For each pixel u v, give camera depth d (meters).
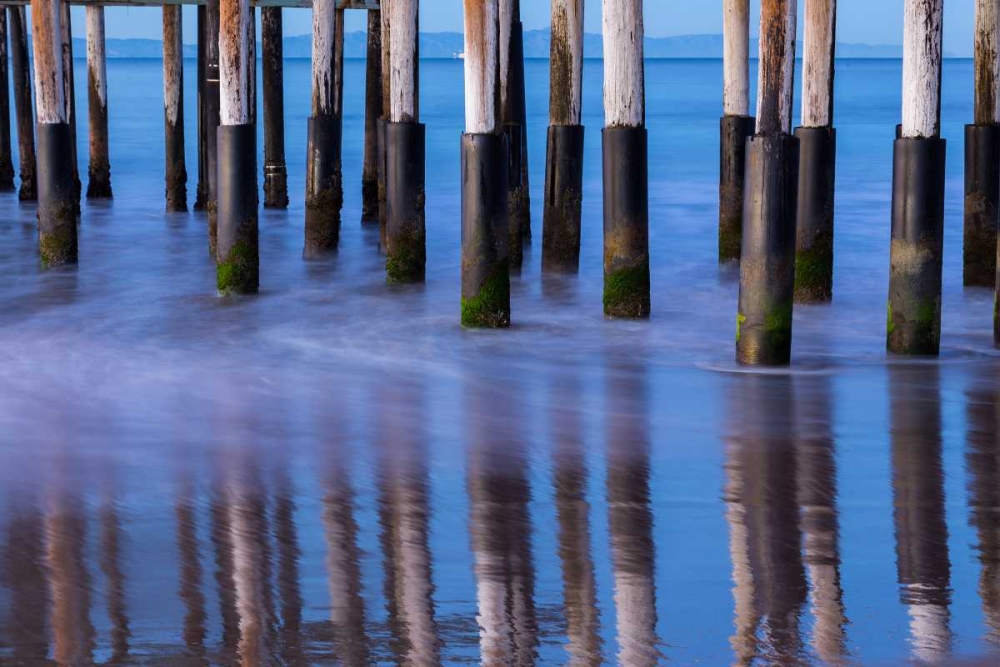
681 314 20.98
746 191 16.94
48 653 8.97
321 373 17.38
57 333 20.06
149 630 9.30
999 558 10.52
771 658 8.83
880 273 25.44
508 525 11.41
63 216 25.31
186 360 18.22
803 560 10.50
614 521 11.48
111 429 14.64
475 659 8.84
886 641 9.04
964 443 13.82
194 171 51.84
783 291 16.97
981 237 22.92
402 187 22.64
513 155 24.97
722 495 12.17
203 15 34.22
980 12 22.39
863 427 14.45
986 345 18.52
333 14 26.78
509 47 25.84
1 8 41.22
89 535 11.22
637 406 15.49
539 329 19.75
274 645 9.07
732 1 24.89
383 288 23.20
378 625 9.36
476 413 15.28
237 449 13.82
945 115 84.62
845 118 85.56
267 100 35.69
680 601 9.72
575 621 9.39
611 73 19.05
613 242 19.84
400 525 11.44
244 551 10.83
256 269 22.73
